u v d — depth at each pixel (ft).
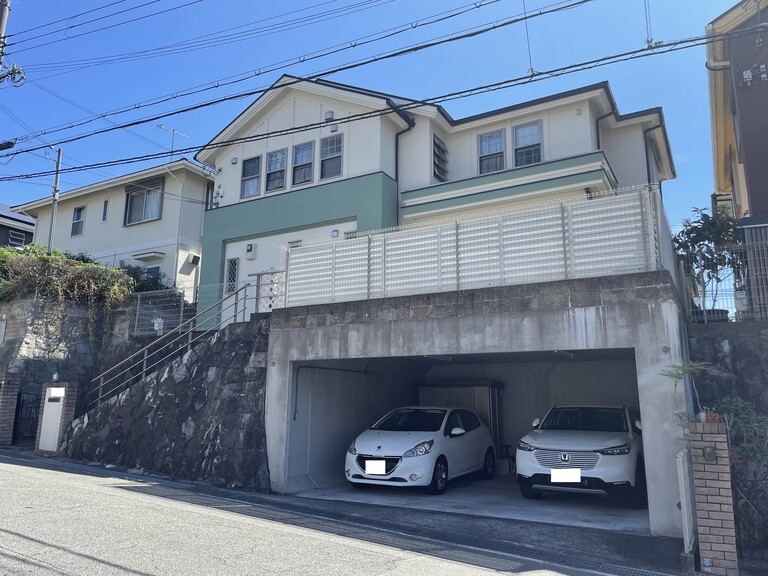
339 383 37.14
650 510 23.02
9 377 45.88
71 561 16.15
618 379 40.29
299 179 54.19
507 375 43.93
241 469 32.37
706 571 18.63
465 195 47.91
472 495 31.81
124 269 65.72
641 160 51.11
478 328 28.12
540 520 25.34
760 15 39.68
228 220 56.70
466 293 28.81
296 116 55.47
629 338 24.70
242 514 24.36
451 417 35.68
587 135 47.47
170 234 70.38
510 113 50.31
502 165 51.24
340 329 31.83
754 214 37.93
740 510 20.53
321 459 34.68
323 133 53.42
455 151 53.93
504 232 29.01
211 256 56.80
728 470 18.97
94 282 55.26
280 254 53.62
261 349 34.63
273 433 32.50
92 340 54.95
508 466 40.42
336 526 23.09
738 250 31.37
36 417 48.83
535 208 28.48
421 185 51.08
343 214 50.44
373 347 30.68
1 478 29.22
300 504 28.35
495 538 22.34
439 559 18.76
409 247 31.58
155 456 36.14
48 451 41.75
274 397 33.04
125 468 36.68
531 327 26.86
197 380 36.65
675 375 22.17
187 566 16.35
